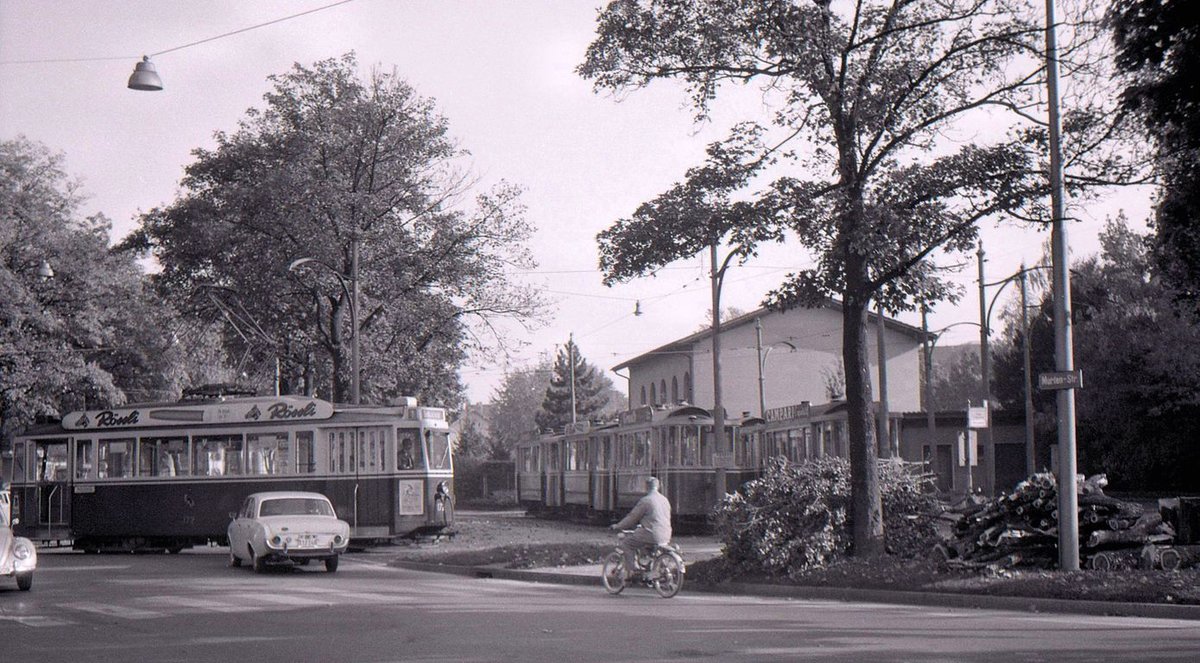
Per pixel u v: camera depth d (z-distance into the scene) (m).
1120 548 19.00
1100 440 54.69
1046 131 19.62
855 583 19.02
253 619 15.72
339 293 42.72
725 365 67.12
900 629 13.71
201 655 12.34
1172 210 18.91
